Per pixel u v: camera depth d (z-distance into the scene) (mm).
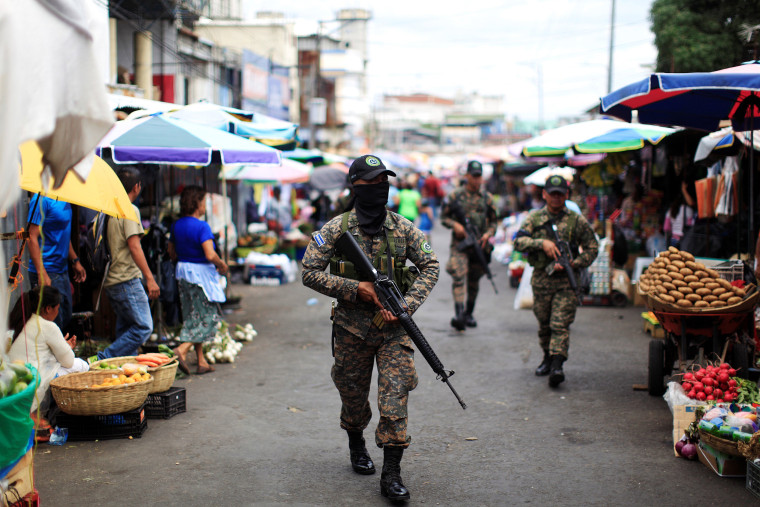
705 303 5883
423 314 11438
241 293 13617
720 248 9953
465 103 125250
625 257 12055
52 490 4445
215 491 4469
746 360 5891
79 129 2879
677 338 6281
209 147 7242
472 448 5316
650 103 6887
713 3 12930
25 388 3449
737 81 5254
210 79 18250
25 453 3654
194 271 7289
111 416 5391
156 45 15562
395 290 4324
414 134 89375
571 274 6879
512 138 70000
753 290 5926
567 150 12422
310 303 12445
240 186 18516
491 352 8664
